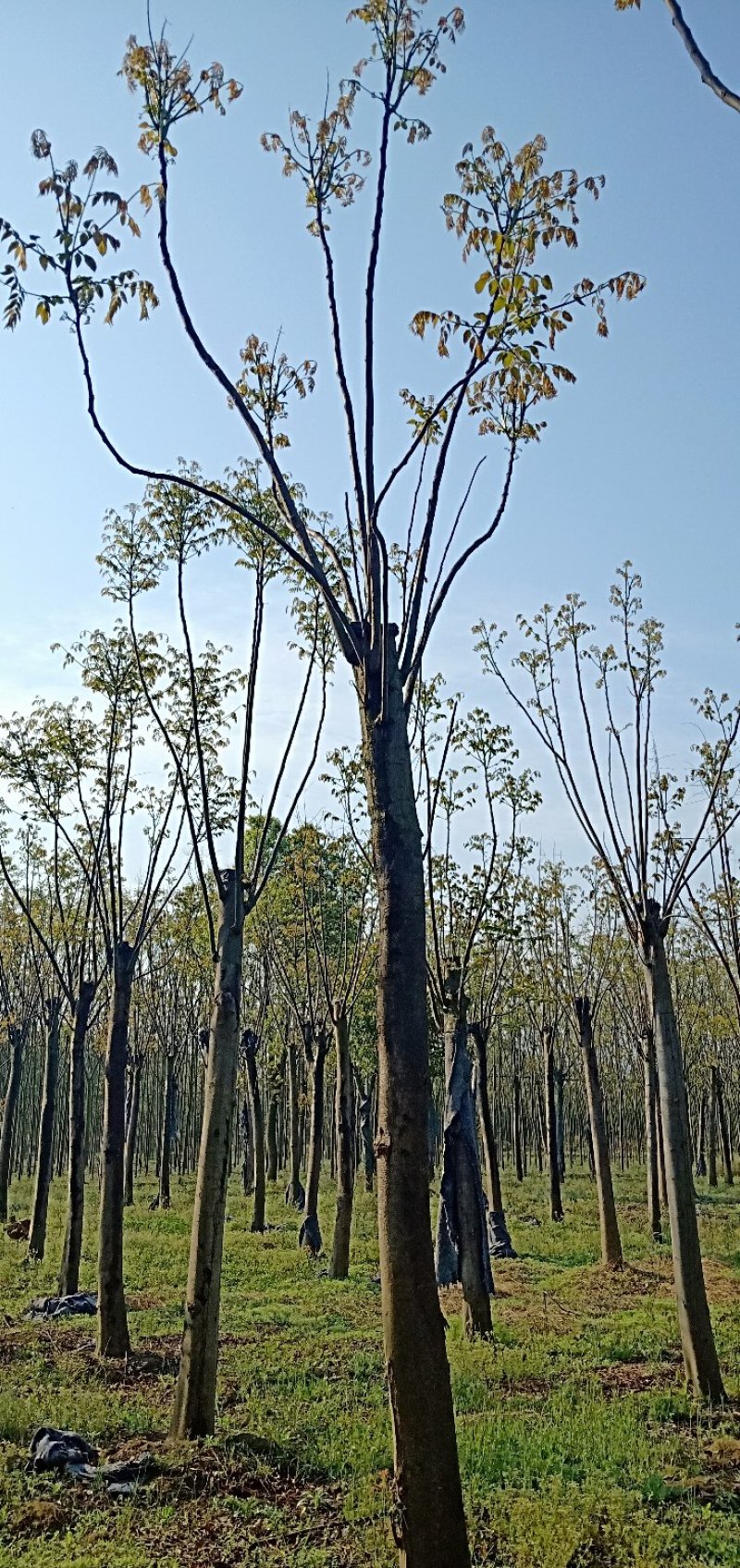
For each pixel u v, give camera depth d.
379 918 5.20
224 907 8.91
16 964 22.88
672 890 9.97
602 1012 29.22
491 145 5.50
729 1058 32.62
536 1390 9.13
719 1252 17.14
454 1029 12.62
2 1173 21.31
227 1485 6.75
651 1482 6.70
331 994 18.41
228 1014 8.50
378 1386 9.05
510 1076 38.16
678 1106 9.33
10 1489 6.59
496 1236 17.56
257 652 9.24
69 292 5.69
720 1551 5.76
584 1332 11.36
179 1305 13.04
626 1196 27.30
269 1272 15.61
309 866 17.47
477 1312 11.30
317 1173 18.31
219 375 6.01
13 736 12.51
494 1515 6.20
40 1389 8.84
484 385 6.23
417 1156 4.80
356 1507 6.34
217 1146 8.14
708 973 24.36
